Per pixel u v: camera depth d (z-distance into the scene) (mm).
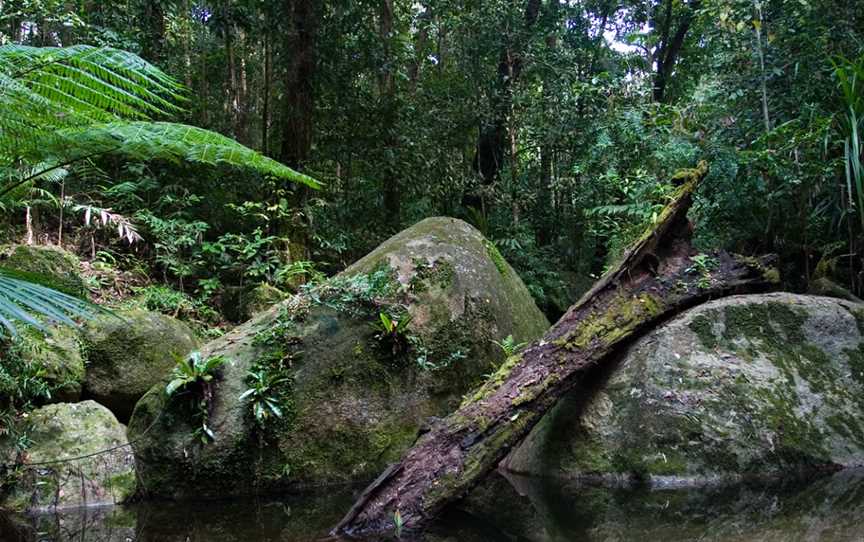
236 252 7531
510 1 10062
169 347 4973
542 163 10391
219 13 8406
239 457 3854
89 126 2062
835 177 5543
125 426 4137
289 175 2232
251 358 4141
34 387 3996
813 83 5965
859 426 3566
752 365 3729
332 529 2900
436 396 4406
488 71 10047
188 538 2811
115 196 7105
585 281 9828
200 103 9289
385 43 9141
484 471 3156
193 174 7820
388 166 9008
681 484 3396
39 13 6430
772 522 2471
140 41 8211
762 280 4246
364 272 4715
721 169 6012
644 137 7375
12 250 5453
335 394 4164
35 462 3625
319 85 8625
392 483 3078
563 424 3885
